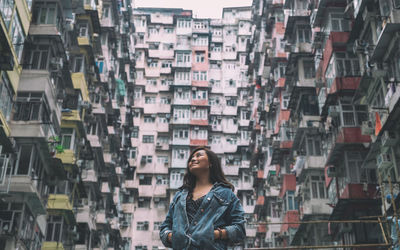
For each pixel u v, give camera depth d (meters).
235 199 3.79
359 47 20.98
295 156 27.75
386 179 19.03
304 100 27.94
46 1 22.34
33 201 19.91
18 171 19.48
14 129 19.84
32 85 20.72
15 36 19.12
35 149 20.22
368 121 19.84
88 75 29.28
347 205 21.11
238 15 56.69
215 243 3.52
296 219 29.23
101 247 33.06
